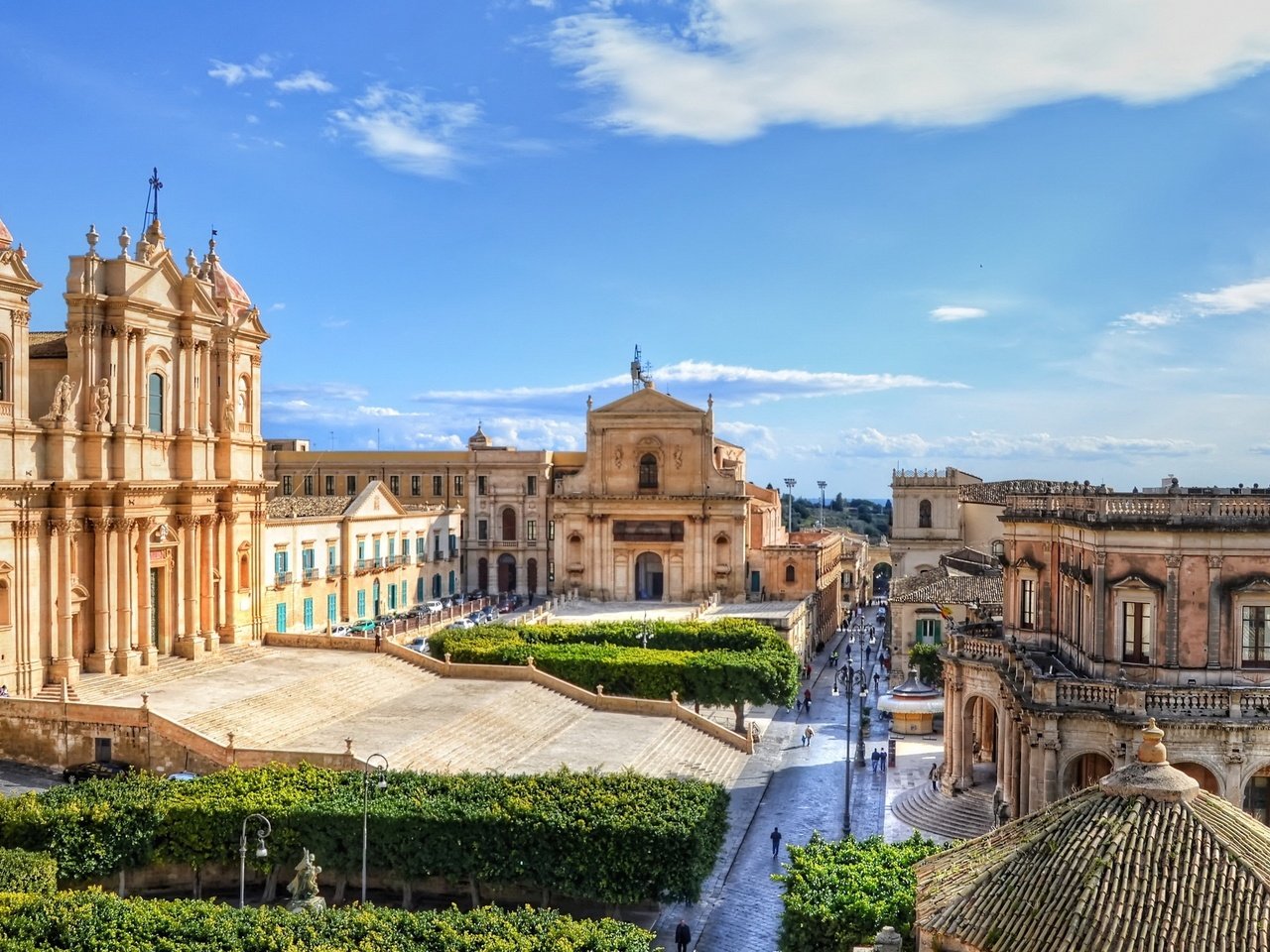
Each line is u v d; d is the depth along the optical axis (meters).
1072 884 20.19
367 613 106.94
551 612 104.19
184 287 67.31
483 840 40.34
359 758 49.91
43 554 57.84
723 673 70.75
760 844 53.62
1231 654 46.81
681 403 113.81
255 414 75.38
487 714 61.72
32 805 39.16
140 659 62.78
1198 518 46.81
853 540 166.75
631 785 44.59
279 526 91.19
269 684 62.00
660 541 114.31
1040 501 57.12
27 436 56.75
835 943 30.11
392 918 31.36
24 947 28.27
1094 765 47.78
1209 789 45.03
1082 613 51.06
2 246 54.94
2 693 54.50
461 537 135.12
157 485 64.12
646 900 41.09
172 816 40.19
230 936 29.47
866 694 90.12
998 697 53.00
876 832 54.41
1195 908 19.09
